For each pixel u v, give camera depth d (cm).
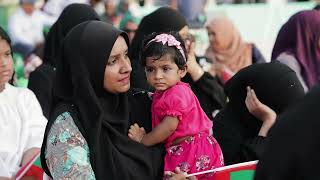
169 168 528
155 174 510
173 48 536
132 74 652
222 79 1192
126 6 1261
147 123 540
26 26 1234
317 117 313
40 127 634
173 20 757
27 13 1239
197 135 536
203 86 712
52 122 478
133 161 495
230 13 1256
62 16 829
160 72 536
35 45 1233
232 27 1245
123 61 492
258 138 568
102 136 482
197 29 1248
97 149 470
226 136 606
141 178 493
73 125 472
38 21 1243
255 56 1247
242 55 1234
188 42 739
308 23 852
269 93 584
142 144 509
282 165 317
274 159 321
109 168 475
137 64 659
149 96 555
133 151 498
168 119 523
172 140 534
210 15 1252
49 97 761
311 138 311
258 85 589
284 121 325
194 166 529
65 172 454
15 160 604
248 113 600
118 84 490
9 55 624
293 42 862
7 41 619
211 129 579
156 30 756
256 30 1258
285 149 317
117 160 482
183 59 541
